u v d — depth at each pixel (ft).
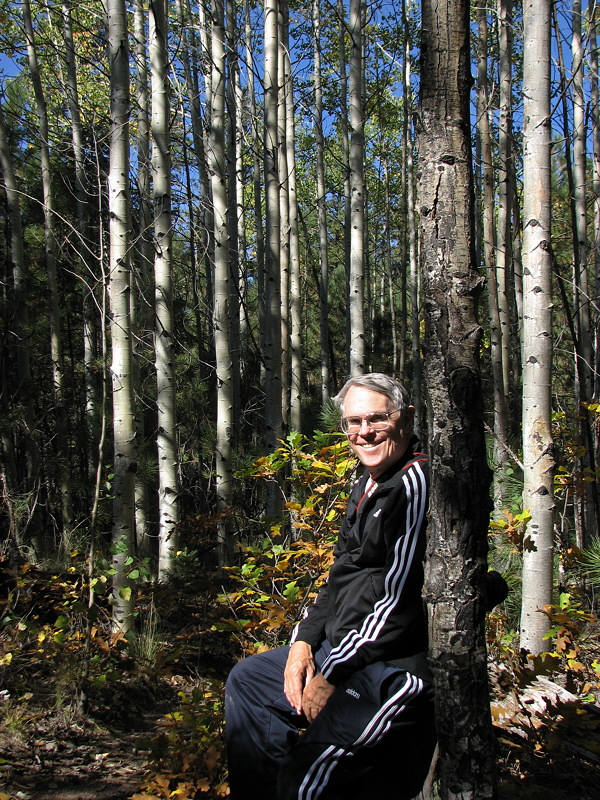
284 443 13.61
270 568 11.62
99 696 13.01
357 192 22.90
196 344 40.04
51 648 13.53
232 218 35.50
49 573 19.15
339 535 7.41
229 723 7.18
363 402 6.95
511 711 10.74
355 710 6.33
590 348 21.48
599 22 19.83
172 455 21.15
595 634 14.55
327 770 6.32
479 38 28.40
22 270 26.14
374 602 6.60
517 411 38.99
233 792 7.11
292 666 6.89
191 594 18.16
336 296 56.59
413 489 6.38
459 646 5.62
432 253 5.68
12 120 33.58
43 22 36.50
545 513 12.42
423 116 5.75
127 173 16.37
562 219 31.37
